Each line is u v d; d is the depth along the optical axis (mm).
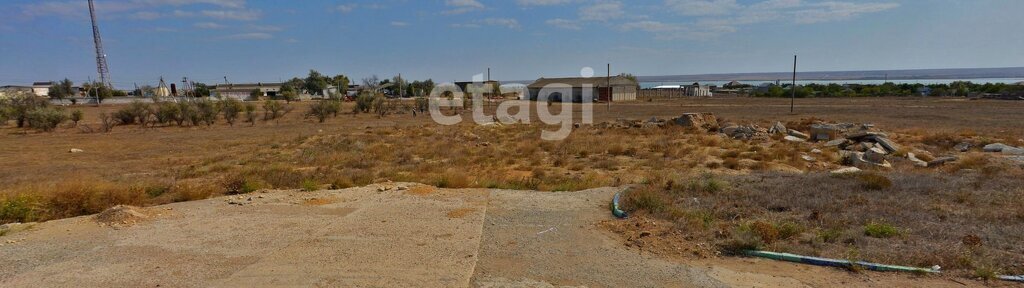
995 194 7562
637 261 5062
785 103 52656
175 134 26969
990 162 11930
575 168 12898
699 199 7559
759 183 8766
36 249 5500
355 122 34969
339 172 12352
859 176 8859
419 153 16750
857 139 16438
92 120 37062
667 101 64250
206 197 8797
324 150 17766
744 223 6062
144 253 5344
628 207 7230
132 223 6559
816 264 4863
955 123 25422
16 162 16328
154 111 34938
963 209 6754
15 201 7367
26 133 28266
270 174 11445
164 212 7230
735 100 62875
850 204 7102
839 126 20812
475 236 5914
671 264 4965
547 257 5199
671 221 6477
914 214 6465
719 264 4957
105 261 5102
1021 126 23250
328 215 6965
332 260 5070
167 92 80250
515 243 5660
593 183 9766
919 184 8367
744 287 4379
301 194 8570
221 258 5164
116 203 8016
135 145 21500
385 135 23750
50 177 13016
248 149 19391
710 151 15648
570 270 4824
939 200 7328
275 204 7730
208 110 34000
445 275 4672
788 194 7738
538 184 9672
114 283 4527
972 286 4293
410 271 4766
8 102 41094
